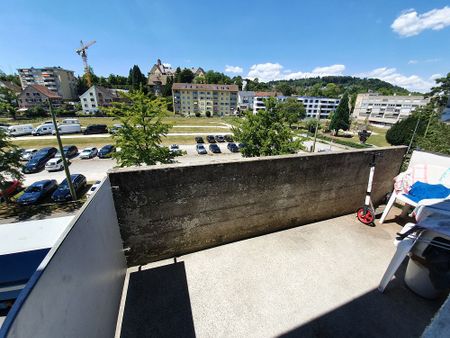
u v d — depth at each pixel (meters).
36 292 0.79
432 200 2.54
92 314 1.36
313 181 2.95
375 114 65.62
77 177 13.53
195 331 1.79
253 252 2.63
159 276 2.27
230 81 94.62
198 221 2.44
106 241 1.71
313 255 2.63
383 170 3.60
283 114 11.09
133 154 10.78
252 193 2.59
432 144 12.37
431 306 2.05
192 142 27.28
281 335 1.77
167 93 74.50
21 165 12.12
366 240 2.94
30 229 4.23
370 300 2.09
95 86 53.69
